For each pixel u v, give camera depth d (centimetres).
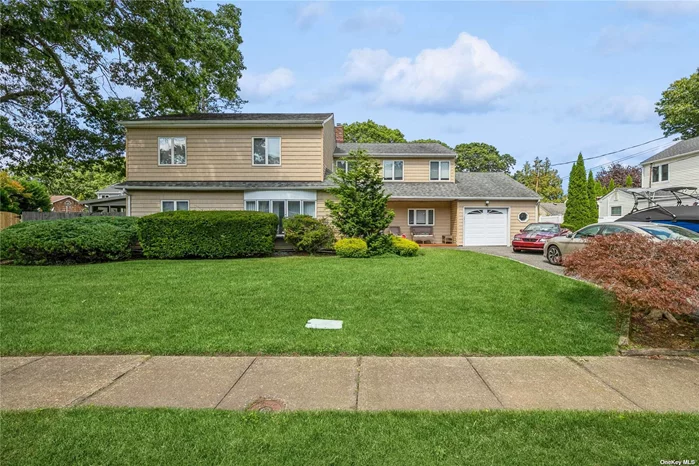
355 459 238
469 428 274
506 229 1927
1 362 412
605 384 356
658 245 495
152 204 1523
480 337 484
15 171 1812
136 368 396
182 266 1041
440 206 2045
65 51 1541
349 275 880
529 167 4694
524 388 347
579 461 236
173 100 1758
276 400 323
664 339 481
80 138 1794
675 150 2341
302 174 1565
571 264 540
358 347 450
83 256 1127
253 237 1269
